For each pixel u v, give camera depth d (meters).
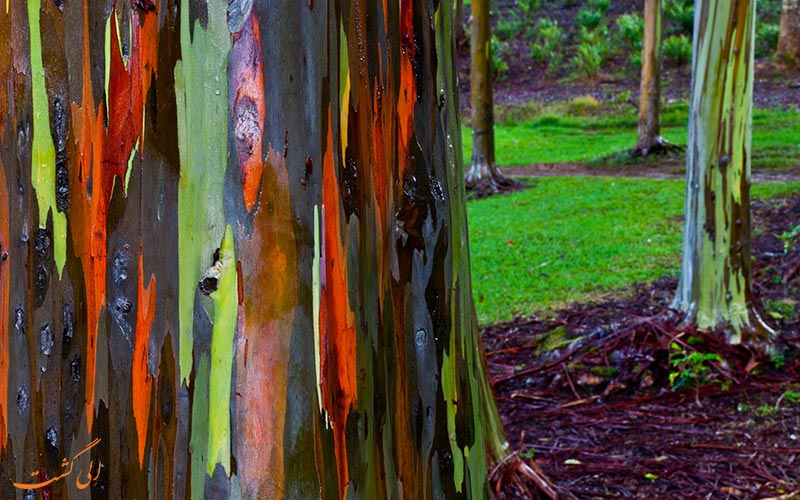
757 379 5.04
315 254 1.08
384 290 1.27
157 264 1.09
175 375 1.09
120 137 1.10
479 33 12.70
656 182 12.45
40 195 1.14
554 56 25.17
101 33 1.08
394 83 1.27
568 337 5.84
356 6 1.16
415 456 1.37
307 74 1.06
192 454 1.08
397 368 1.33
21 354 1.21
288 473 1.07
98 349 1.15
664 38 24.73
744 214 5.41
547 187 12.80
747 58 5.23
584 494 3.77
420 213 1.33
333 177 1.11
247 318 1.05
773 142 14.87
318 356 1.09
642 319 5.75
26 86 1.14
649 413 4.73
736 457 4.09
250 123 1.04
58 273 1.16
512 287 7.40
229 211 1.05
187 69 1.04
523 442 4.44
